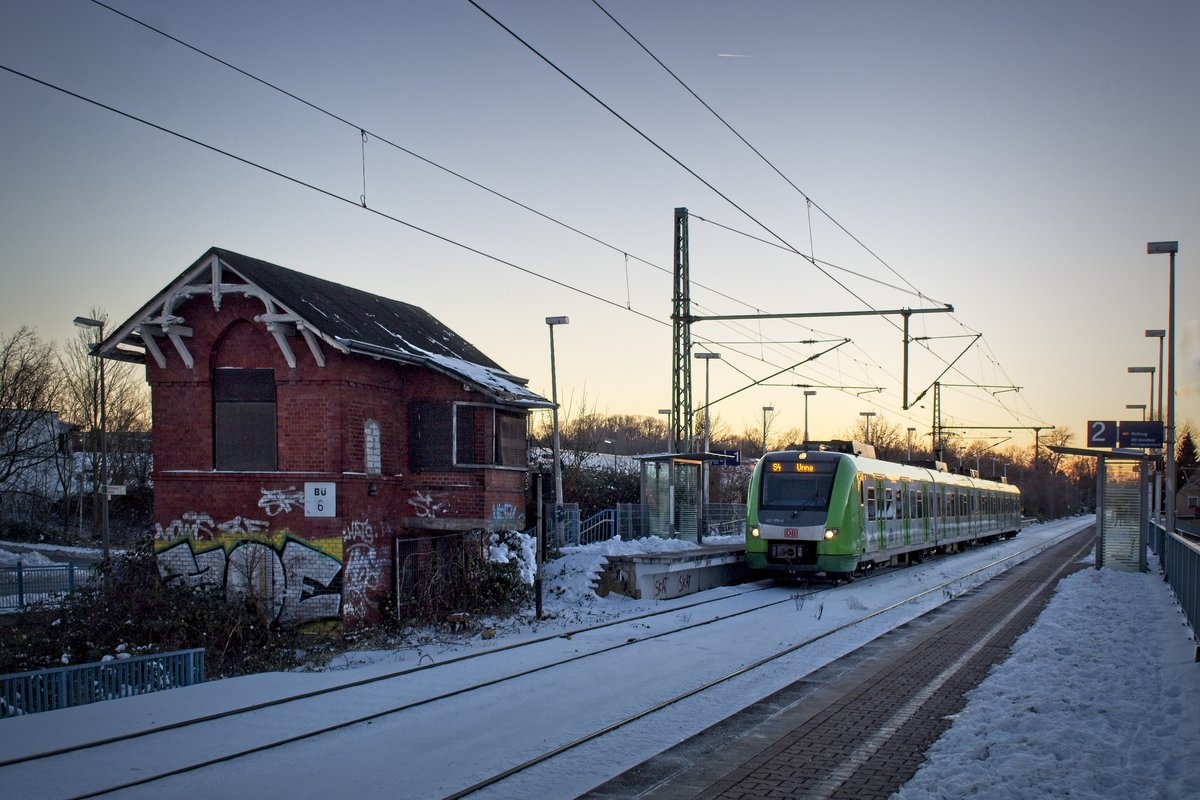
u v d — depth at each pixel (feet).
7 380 138.00
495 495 66.33
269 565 58.65
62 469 161.27
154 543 61.36
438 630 59.88
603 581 73.31
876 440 294.25
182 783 26.76
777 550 81.56
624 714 34.76
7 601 70.13
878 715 33.53
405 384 65.92
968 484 143.23
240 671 49.14
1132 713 31.83
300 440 58.80
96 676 40.63
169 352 61.52
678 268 90.53
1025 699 34.55
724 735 31.12
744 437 284.00
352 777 27.25
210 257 58.59
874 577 91.45
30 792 25.61
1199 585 45.73
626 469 151.94
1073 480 498.69
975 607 65.51
